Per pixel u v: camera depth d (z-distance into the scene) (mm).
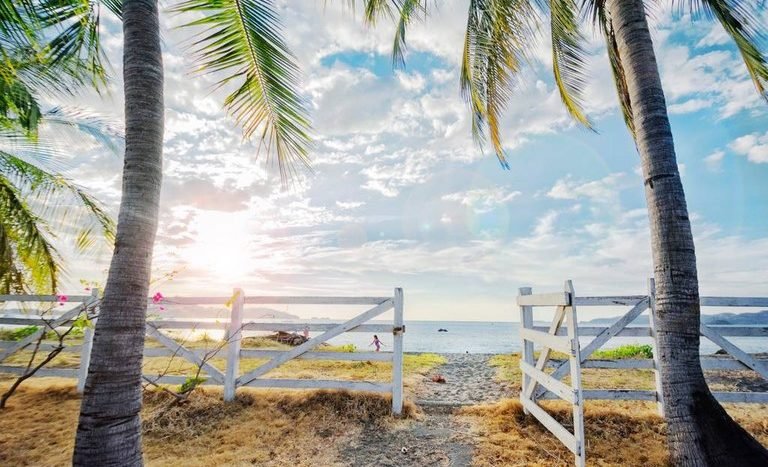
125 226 2889
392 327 5559
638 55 4277
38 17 4125
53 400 5637
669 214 3941
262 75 4219
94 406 2633
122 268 2830
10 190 7676
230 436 4605
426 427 4973
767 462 3354
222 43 4031
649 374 8039
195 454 4176
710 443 3504
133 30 3115
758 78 5121
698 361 3779
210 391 5855
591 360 5145
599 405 5477
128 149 3000
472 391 7020
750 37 4809
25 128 6723
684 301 3814
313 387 5566
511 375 8430
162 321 5805
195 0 3857
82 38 4746
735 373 7707
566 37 6160
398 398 5355
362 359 5516
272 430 4785
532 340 5055
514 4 5523
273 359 5645
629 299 5234
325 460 4090
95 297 6168
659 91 4195
